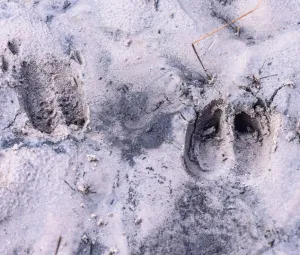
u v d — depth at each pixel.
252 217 0.60
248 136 0.64
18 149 0.61
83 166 0.61
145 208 0.60
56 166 0.61
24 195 0.59
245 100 0.63
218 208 0.60
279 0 0.69
